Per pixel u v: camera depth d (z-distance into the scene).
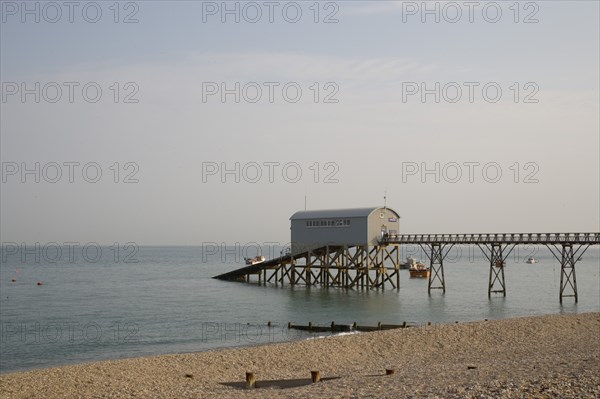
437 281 97.25
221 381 25.61
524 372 22.23
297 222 77.44
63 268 147.88
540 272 133.62
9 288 87.94
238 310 58.75
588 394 17.84
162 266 159.50
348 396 20.27
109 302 68.19
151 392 23.17
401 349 32.78
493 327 37.81
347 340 34.69
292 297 69.00
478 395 18.55
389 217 72.75
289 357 30.72
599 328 37.59
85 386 24.55
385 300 65.06
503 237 63.38
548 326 38.09
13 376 26.30
